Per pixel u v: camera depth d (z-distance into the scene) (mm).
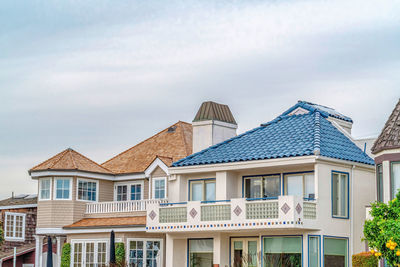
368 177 36969
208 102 44625
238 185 37938
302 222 33062
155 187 44625
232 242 37969
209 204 36406
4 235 50844
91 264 43125
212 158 38344
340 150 36000
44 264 48562
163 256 43062
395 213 24203
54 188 45406
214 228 35812
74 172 45344
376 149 31453
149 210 39094
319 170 34156
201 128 44031
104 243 42844
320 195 34125
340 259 34906
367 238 24531
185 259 39406
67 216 45031
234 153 37906
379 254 23781
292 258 34531
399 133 30875
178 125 51250
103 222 43469
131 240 41969
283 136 37688
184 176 39719
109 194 47656
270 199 35625
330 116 39781
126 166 48156
